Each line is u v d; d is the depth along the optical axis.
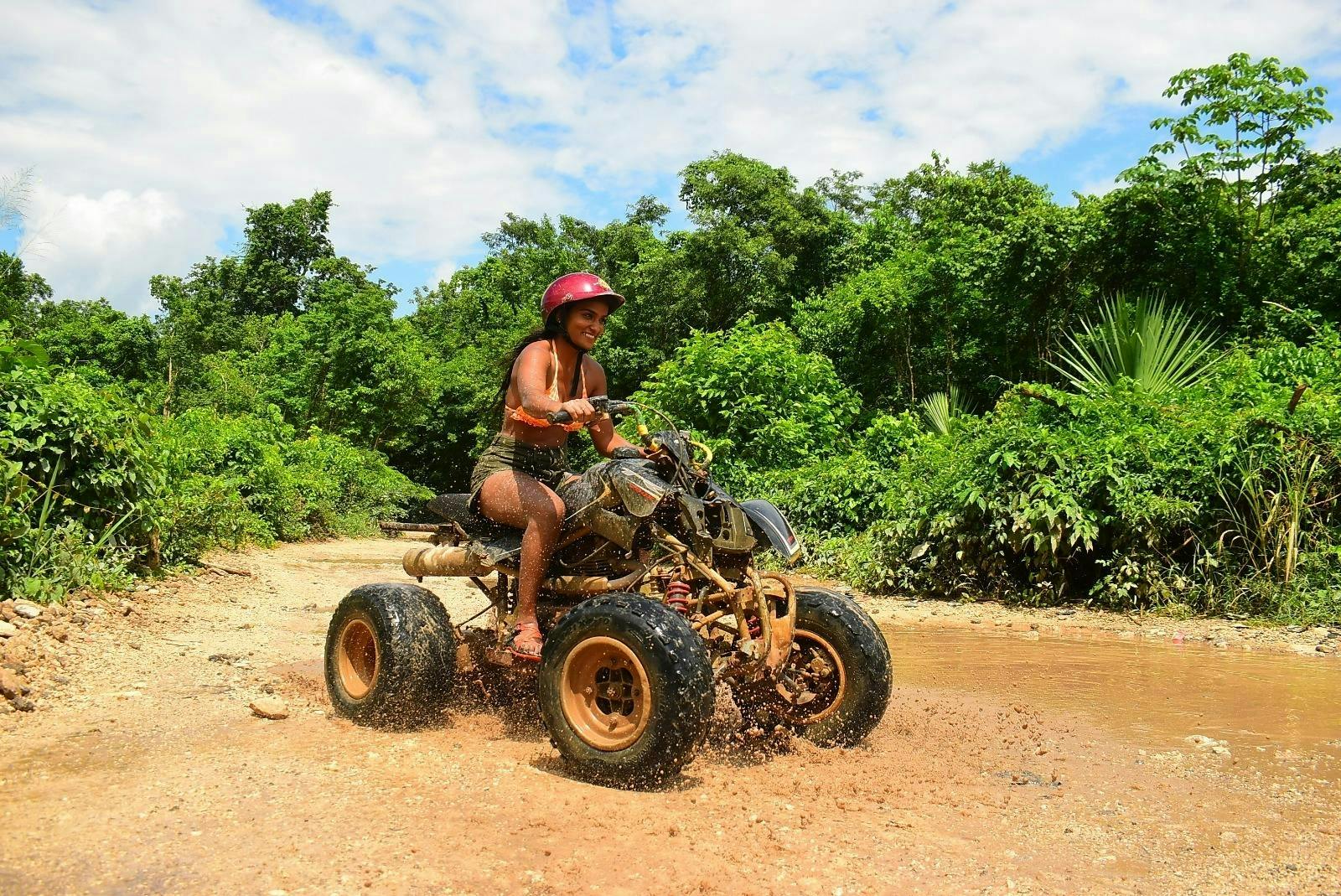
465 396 32.12
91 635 5.38
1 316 7.54
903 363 18.06
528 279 37.00
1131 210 13.59
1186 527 7.88
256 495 13.68
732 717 4.38
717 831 2.94
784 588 3.87
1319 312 12.52
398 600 4.19
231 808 2.98
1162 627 7.15
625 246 32.12
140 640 5.52
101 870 2.50
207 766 3.40
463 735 4.01
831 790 3.39
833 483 11.12
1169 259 13.55
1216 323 13.03
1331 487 7.57
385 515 19.44
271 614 6.98
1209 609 7.50
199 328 32.94
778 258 23.38
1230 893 2.58
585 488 3.97
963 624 7.48
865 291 17.66
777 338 13.92
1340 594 7.18
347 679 4.26
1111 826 3.08
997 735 4.18
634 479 3.76
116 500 7.05
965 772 3.64
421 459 34.34
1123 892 2.58
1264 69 13.03
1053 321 15.06
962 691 5.08
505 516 4.05
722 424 13.57
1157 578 7.77
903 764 3.72
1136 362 10.85
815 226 24.16
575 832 2.87
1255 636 6.71
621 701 3.44
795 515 11.27
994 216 17.41
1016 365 16.03
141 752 3.56
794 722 4.08
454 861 2.62
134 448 7.24
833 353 18.89
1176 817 3.16
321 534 15.89
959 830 3.03
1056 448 8.44
